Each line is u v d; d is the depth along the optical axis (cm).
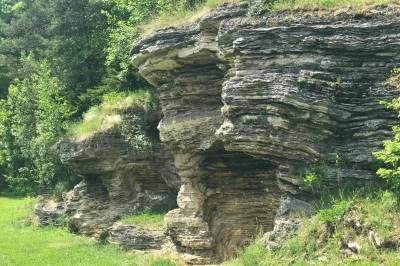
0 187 3941
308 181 1180
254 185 1496
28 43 3788
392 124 1150
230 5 1346
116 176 2055
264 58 1234
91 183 2136
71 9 2912
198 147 1524
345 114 1175
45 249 1875
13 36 3894
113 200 2077
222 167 1523
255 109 1227
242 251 1381
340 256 1048
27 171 2825
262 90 1210
